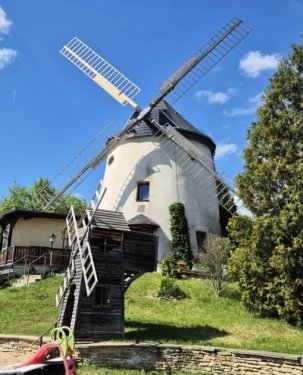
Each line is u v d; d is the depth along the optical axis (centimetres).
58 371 1092
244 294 1675
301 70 1844
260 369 1149
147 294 1892
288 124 1762
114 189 2741
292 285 1557
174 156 2705
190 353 1234
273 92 1830
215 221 2725
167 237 2527
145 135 2773
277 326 1529
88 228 1393
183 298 1844
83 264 1359
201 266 2333
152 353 1251
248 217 1767
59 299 1455
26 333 1454
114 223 1451
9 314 1680
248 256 1695
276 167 1695
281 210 1680
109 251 1443
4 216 2698
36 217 2669
